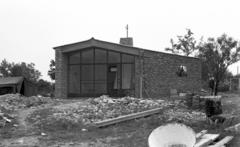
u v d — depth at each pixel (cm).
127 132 1205
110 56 2527
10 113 1627
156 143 644
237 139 1030
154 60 2475
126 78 2484
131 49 2445
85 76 2575
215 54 3077
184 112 1563
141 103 1753
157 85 2461
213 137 966
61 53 2555
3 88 3228
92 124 1331
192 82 2720
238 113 1558
